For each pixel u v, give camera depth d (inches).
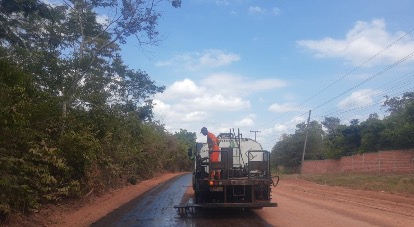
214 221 546.0
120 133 1051.9
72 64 799.1
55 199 634.2
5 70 522.6
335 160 2116.1
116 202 799.1
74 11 912.9
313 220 546.3
